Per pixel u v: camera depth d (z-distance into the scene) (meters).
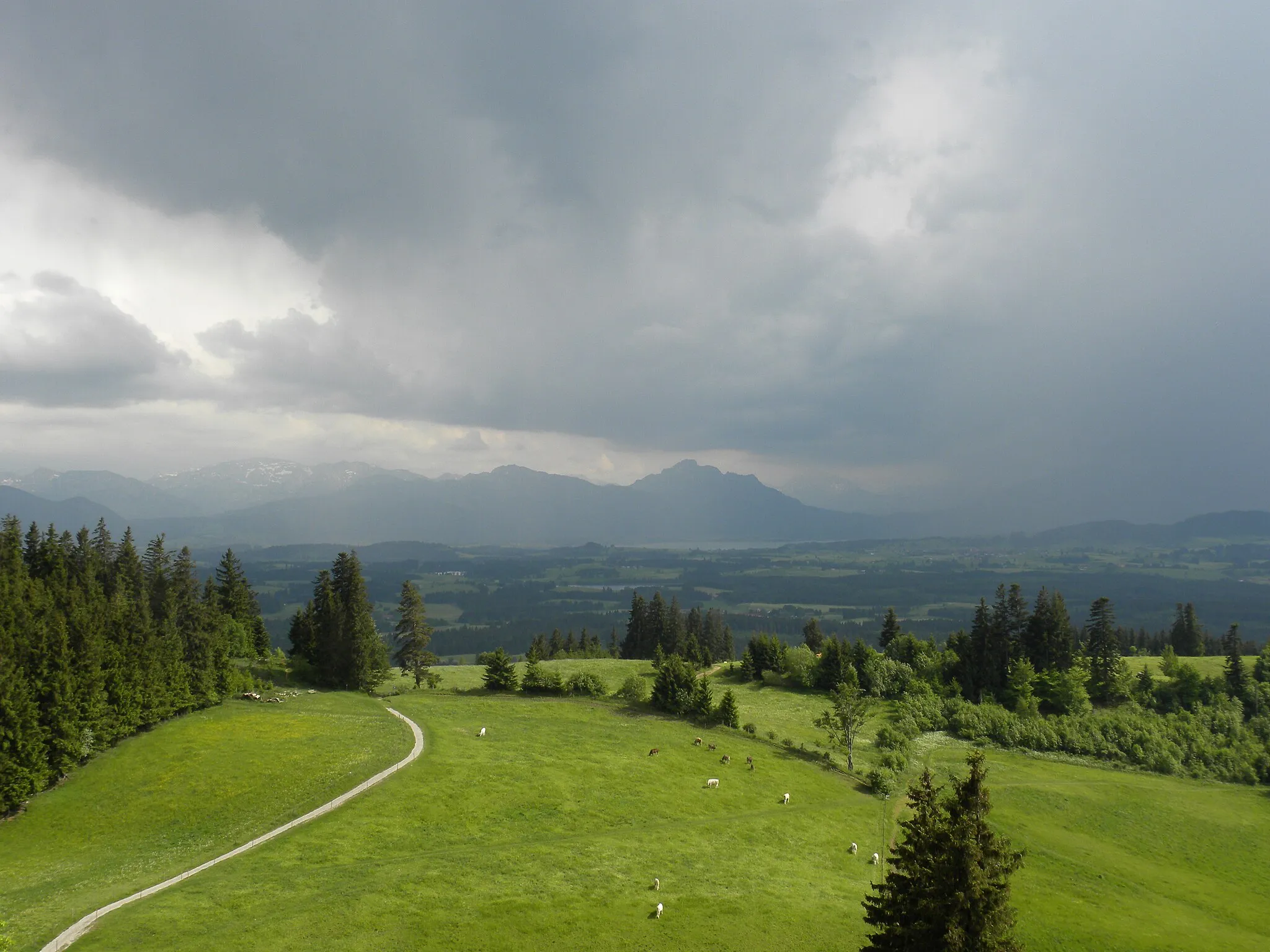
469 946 44.09
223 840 55.94
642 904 51.94
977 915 33.03
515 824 62.41
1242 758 104.06
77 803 60.72
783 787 80.50
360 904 46.97
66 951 39.72
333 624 114.31
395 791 65.12
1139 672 135.62
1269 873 75.19
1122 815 85.25
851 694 98.62
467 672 138.62
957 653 139.88
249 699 93.56
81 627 71.94
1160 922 60.88
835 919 53.47
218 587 128.00
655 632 183.00
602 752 82.12
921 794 38.28
